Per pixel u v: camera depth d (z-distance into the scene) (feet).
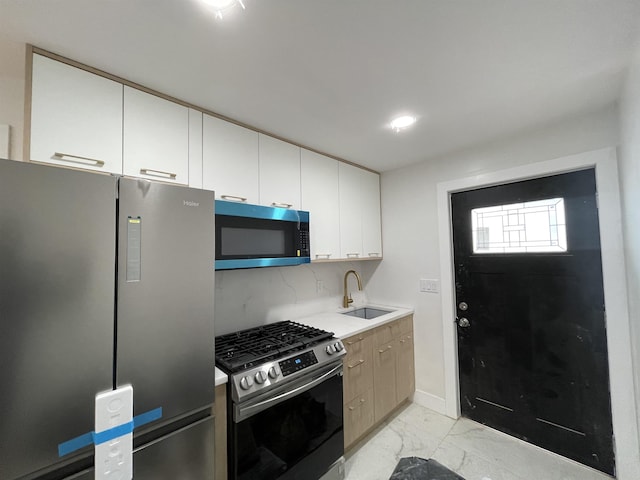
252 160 5.86
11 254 2.59
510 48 3.79
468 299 7.59
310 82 4.48
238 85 4.51
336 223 7.77
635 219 4.50
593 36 3.57
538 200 6.47
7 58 3.85
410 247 8.66
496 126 6.13
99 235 3.06
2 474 2.51
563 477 5.53
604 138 5.46
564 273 6.14
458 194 7.80
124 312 3.20
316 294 8.38
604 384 5.65
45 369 2.72
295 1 2.97
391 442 6.68
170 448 3.52
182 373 3.65
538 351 6.48
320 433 5.32
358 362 6.54
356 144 7.02
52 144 3.60
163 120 4.62
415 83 4.57
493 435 6.88
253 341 5.65
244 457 4.24
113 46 3.59
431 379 8.11
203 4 2.99
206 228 3.97
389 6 3.08
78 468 2.98
